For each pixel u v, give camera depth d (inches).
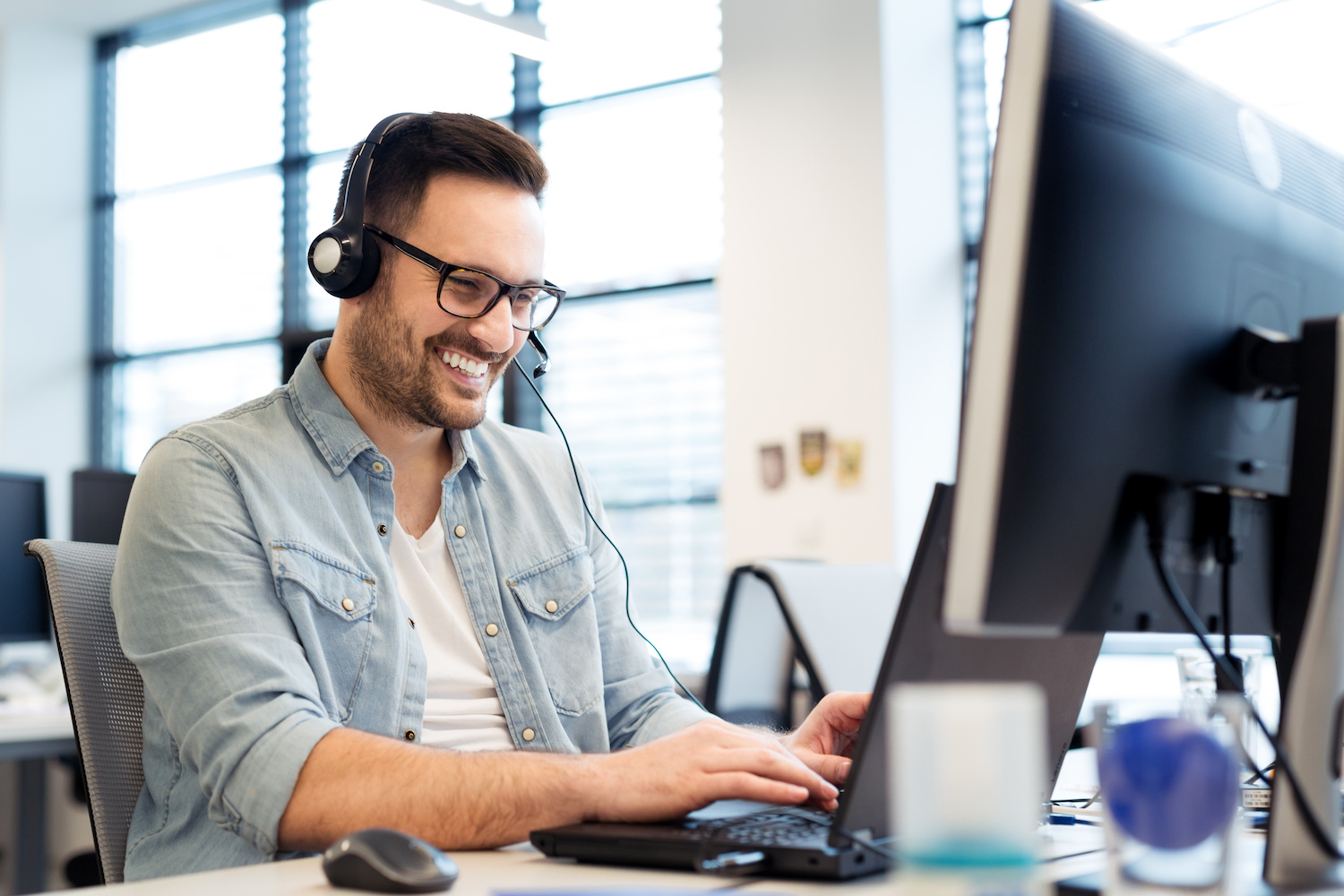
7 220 223.8
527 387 189.0
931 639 29.6
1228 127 30.6
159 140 232.1
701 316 179.6
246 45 224.7
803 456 154.9
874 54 154.2
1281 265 31.5
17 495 100.8
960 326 161.9
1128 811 21.7
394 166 47.8
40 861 96.5
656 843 29.7
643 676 53.0
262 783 35.1
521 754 35.0
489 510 52.0
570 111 191.6
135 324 231.9
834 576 89.0
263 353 219.3
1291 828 26.5
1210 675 43.6
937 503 29.5
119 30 235.9
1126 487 26.5
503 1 193.0
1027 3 24.9
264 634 40.5
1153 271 27.0
